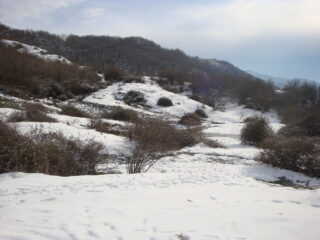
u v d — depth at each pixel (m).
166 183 5.73
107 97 29.66
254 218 3.46
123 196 4.52
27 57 32.19
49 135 8.37
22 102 17.20
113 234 3.00
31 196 4.67
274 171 8.76
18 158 6.70
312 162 8.52
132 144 10.91
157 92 35.09
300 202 4.48
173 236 2.93
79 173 7.39
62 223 3.30
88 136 11.48
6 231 3.07
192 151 11.03
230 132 19.05
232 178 6.87
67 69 33.66
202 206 3.96
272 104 41.91
